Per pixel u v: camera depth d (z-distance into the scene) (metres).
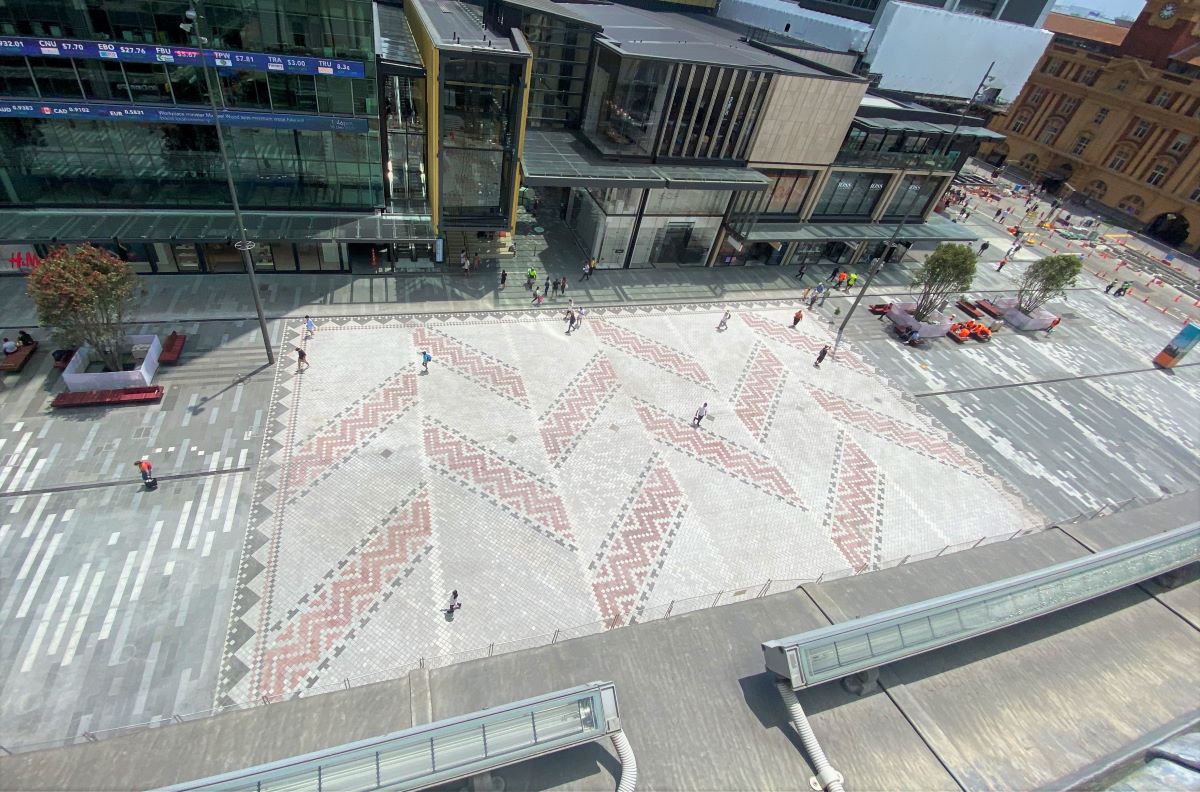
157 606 19.34
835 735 12.36
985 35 61.94
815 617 15.09
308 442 25.92
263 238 31.77
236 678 17.98
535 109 41.72
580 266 42.59
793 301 43.44
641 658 13.60
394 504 24.05
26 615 18.61
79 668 17.56
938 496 29.45
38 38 26.33
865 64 61.75
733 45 49.12
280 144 32.50
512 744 10.86
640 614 21.72
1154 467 34.34
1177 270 63.38
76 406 25.25
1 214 29.95
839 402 34.53
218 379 28.03
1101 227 70.75
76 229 29.83
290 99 31.17
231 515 22.47
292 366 29.55
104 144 29.81
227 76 29.64
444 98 30.36
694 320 39.25
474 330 34.31
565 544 23.78
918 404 35.69
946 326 42.47
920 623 13.72
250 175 33.12
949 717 12.96
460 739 10.77
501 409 29.55
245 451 24.97
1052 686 13.88
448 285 37.41
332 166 34.16
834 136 42.91
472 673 12.91
